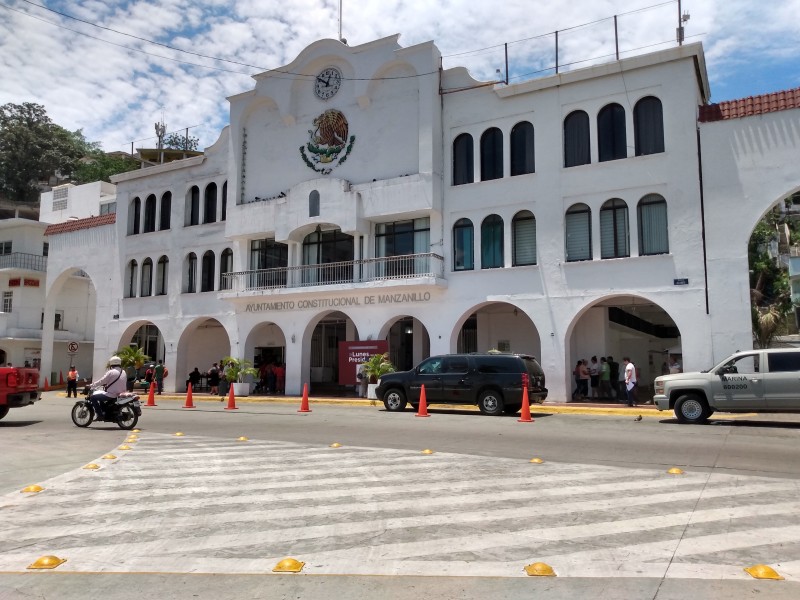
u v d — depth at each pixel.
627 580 4.88
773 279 44.62
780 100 20.77
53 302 38.00
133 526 6.48
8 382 15.88
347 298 27.77
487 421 17.06
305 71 29.91
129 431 15.04
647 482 8.59
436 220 26.30
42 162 72.25
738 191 20.92
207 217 32.75
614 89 23.27
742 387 15.70
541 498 7.65
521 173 24.95
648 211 22.44
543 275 23.80
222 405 24.34
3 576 5.03
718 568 5.13
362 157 28.25
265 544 5.86
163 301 33.12
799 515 6.80
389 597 4.56
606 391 25.05
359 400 25.00
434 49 26.59
